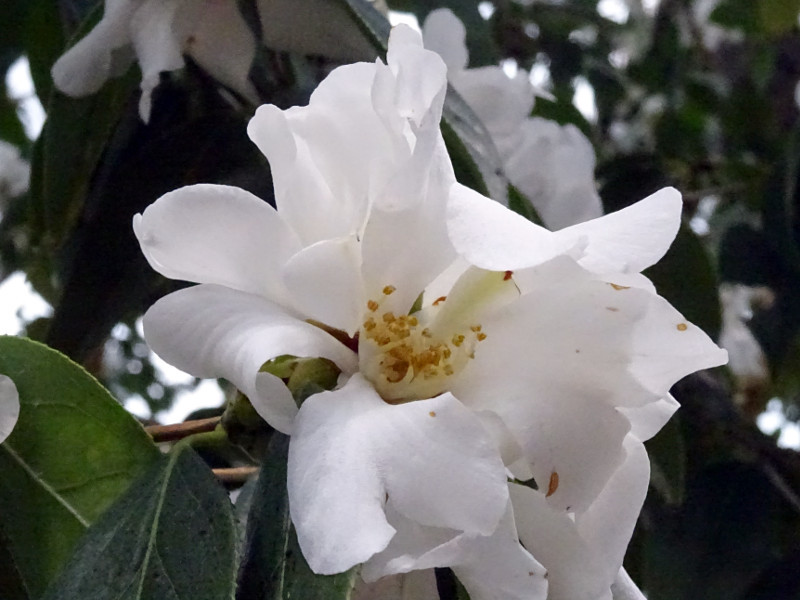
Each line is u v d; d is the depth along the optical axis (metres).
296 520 0.12
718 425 0.38
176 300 0.14
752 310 0.49
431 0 0.33
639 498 0.15
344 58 0.26
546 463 0.14
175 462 0.16
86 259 0.27
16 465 0.17
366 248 0.15
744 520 0.33
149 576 0.14
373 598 0.15
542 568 0.13
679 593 0.32
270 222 0.14
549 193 0.30
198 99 0.28
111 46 0.25
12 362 0.17
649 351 0.14
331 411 0.13
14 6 0.33
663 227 0.13
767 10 0.49
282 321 0.14
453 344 0.15
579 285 0.15
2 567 0.17
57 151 0.27
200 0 0.25
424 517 0.12
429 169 0.14
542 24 0.52
